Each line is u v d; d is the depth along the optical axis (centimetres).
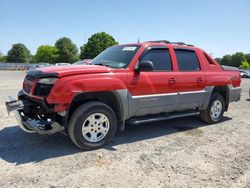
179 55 588
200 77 609
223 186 351
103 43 7081
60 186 337
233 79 700
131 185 346
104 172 379
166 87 542
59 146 473
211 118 661
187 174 382
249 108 938
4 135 529
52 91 417
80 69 447
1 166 388
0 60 11225
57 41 10569
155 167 401
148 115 548
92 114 453
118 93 474
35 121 444
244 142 534
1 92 1178
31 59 11606
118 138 532
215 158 444
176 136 558
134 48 532
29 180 350
